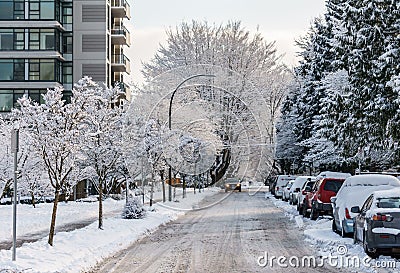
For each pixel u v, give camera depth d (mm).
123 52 70125
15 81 60062
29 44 60219
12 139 15555
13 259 15180
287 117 59812
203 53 50562
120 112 27125
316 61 50438
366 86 28531
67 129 17953
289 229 25250
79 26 61656
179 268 14961
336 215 21734
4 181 34094
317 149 43656
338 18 44812
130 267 15258
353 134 30844
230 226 26734
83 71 61469
